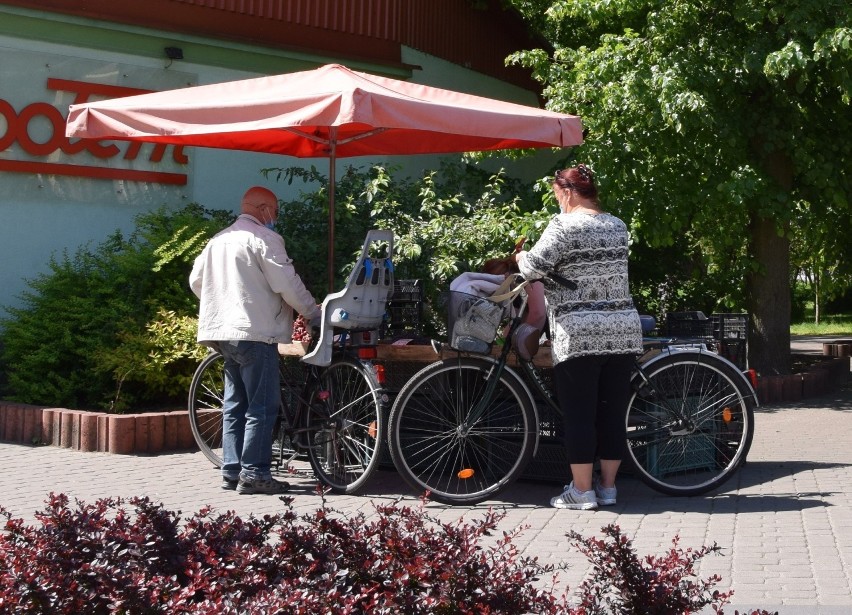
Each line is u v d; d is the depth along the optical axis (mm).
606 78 11273
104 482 7059
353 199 11148
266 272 6863
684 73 10898
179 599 3166
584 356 6375
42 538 3498
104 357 8875
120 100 7324
